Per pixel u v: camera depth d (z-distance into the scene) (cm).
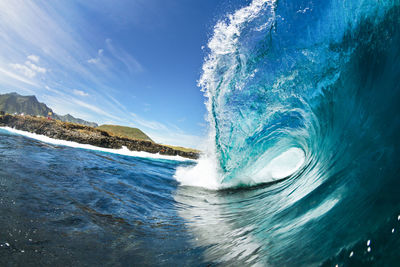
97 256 177
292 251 158
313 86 450
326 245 143
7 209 221
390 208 133
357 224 142
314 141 464
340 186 219
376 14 303
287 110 536
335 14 372
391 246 108
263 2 494
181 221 315
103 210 293
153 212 338
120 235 229
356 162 229
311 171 394
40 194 289
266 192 470
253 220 291
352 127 304
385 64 278
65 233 204
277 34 479
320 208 212
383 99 254
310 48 432
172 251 207
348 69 362
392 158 180
